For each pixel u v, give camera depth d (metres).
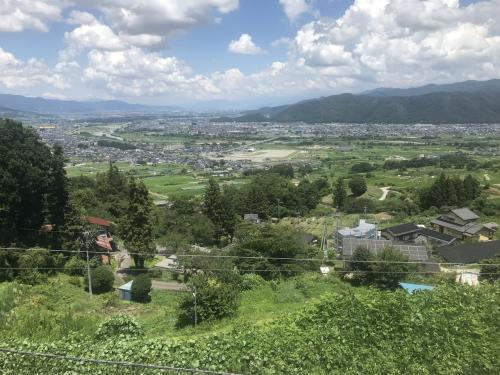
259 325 13.82
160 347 11.34
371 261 24.61
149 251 37.31
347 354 10.84
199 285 19.66
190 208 58.81
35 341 12.89
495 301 13.01
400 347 11.04
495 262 28.89
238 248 30.66
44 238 31.41
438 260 37.59
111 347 11.45
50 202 31.70
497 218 55.50
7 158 27.66
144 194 37.81
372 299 13.54
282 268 28.08
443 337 11.13
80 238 32.88
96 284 27.89
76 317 17.61
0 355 11.02
